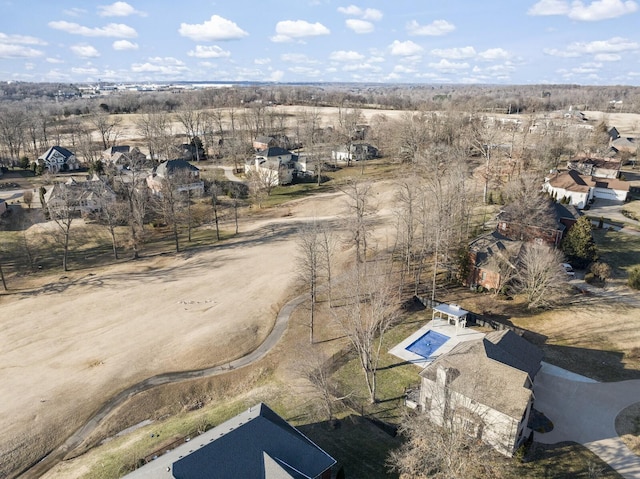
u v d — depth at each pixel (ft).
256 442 104.01
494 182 341.62
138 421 145.28
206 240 288.10
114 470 120.47
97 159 476.95
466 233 254.88
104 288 226.79
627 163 447.42
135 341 181.57
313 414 138.72
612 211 302.66
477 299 199.41
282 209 338.75
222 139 533.96
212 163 475.72
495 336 146.30
